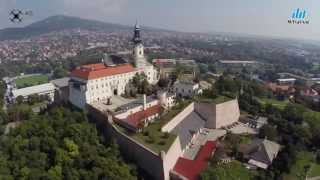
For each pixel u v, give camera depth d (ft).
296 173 581.94
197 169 527.81
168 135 570.05
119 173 482.28
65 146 549.95
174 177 515.09
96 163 505.66
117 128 608.60
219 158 572.10
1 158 545.85
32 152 554.46
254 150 612.70
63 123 644.27
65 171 499.92
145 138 565.53
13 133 654.53
